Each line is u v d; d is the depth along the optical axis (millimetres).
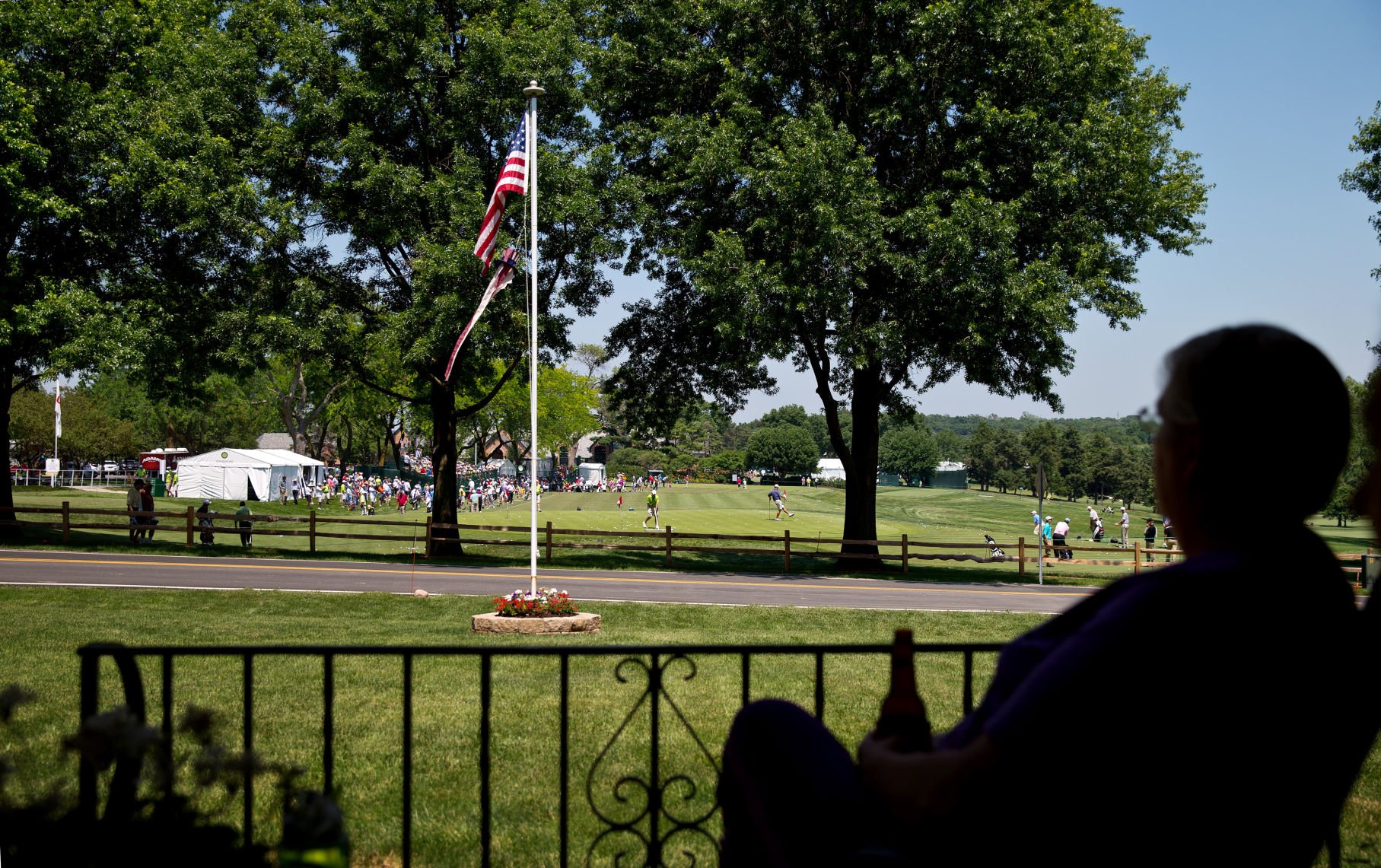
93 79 28234
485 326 25453
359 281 28719
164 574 21062
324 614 16266
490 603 17797
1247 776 1620
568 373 98500
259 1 27828
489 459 126312
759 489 121812
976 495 115125
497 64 25938
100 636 12141
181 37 29672
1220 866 1654
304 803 2324
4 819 2291
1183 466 1835
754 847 2297
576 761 6859
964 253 23375
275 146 26062
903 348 24906
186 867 2295
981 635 15508
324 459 114125
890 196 25016
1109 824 1671
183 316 28391
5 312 25766
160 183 26141
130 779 2373
